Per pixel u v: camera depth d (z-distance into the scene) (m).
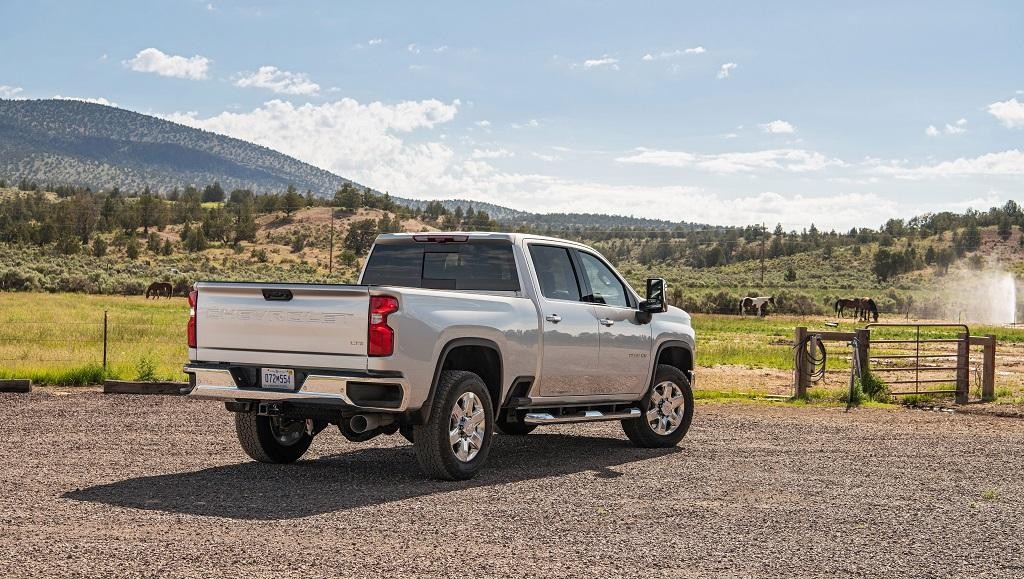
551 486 8.09
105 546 5.69
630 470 9.01
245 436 8.79
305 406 7.95
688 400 10.90
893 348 31.20
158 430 10.93
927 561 5.92
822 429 12.37
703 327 51.84
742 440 11.25
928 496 8.03
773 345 34.56
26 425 11.08
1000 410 15.04
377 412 7.84
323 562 5.46
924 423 13.30
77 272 93.31
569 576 5.35
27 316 40.00
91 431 10.73
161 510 6.75
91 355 20.97
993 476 9.12
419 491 7.72
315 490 7.67
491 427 8.59
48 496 7.15
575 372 9.48
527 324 8.89
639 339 10.31
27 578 5.00
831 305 101.88
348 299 7.68
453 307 8.21
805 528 6.72
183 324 36.97
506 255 9.19
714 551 6.00
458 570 5.39
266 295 7.98
